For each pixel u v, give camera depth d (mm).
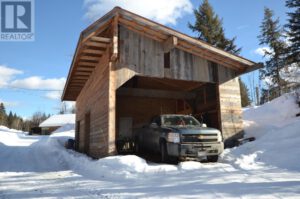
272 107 18938
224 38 31406
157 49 10562
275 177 5594
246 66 11531
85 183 6219
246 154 8789
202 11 31891
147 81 15250
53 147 18672
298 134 8664
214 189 4809
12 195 5168
